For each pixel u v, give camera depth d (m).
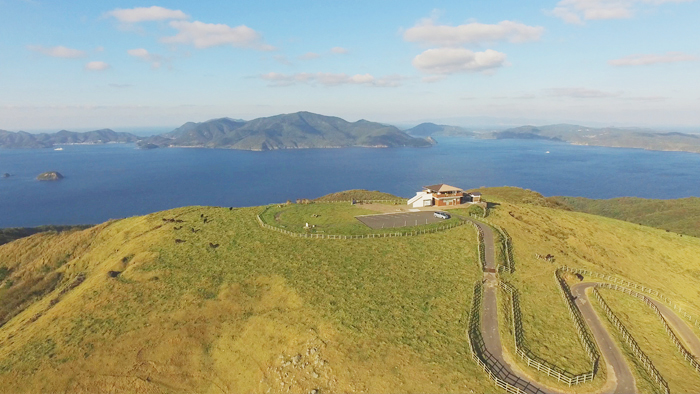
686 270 73.94
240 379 40.69
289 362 39.94
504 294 51.50
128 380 41.12
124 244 73.94
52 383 40.59
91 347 44.59
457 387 34.69
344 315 45.34
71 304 54.00
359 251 62.03
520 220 84.19
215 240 68.94
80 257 77.69
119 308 51.06
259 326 46.12
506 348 40.41
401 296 49.56
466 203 95.69
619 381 36.84
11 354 44.97
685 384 38.00
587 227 87.38
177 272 58.34
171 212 89.75
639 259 75.88
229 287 53.41
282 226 74.62
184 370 42.44
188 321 48.12
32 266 79.69
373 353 39.19
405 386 34.94
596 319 49.00
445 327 43.56
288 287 52.00
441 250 63.09
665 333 48.06
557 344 42.12
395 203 99.31
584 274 62.12
